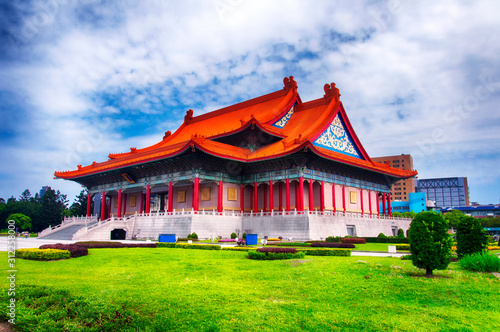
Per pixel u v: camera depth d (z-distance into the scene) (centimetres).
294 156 5781
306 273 1895
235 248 3475
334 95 7150
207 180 6159
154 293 1480
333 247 3859
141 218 6369
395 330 1080
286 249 2756
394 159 16512
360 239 4847
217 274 1933
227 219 5859
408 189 17312
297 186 6153
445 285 1598
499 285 1611
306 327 1109
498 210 15000
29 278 1748
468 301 1369
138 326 1140
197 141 5625
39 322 1155
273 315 1209
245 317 1190
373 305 1316
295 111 7731
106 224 6019
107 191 8081
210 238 5362
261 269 2077
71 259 2561
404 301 1375
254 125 6256
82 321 1183
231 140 6981
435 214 1898
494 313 1235
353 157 7119
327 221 5541
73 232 6412
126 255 2802
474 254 2164
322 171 6334
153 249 3428
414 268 2056
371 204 7606
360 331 1078
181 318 1191
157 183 6806
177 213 5700
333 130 7000
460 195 18712
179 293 1484
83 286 1573
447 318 1183
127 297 1416
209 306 1305
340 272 1917
